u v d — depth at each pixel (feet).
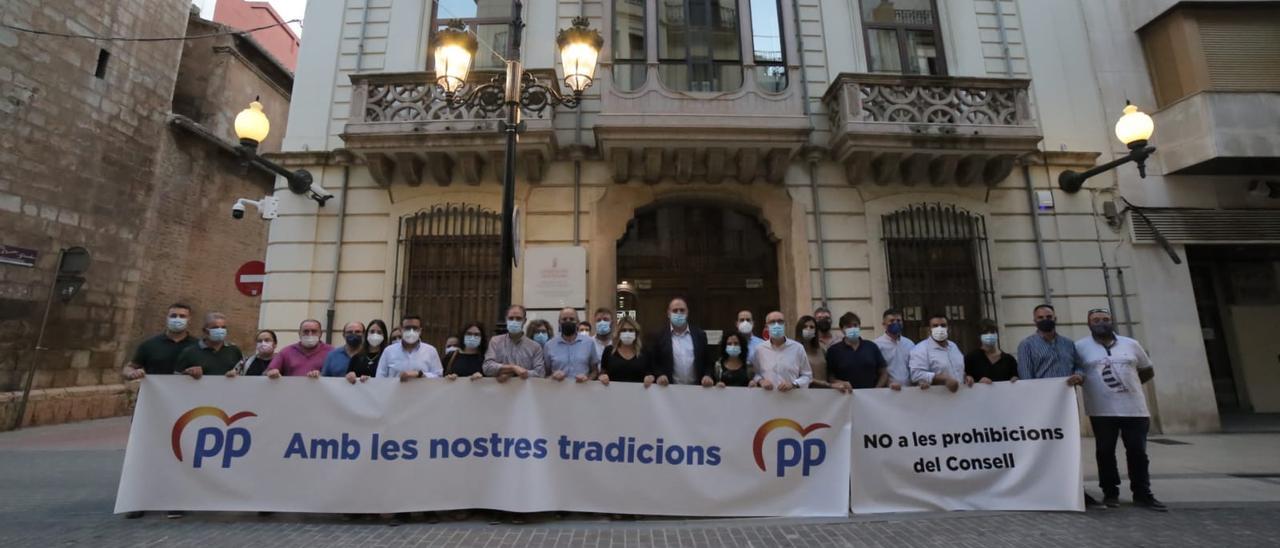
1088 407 16.26
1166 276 29.66
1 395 31.35
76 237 35.86
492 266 27.68
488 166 28.63
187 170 44.45
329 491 14.62
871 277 28.30
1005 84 28.35
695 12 30.30
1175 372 28.71
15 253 32.55
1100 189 30.27
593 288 27.48
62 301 34.86
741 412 15.29
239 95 51.65
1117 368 15.81
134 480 14.53
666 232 30.50
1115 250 29.71
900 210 29.04
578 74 19.79
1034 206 29.58
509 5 30.96
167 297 42.42
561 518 15.08
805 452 15.16
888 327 18.19
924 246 28.96
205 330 16.83
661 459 15.03
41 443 27.61
